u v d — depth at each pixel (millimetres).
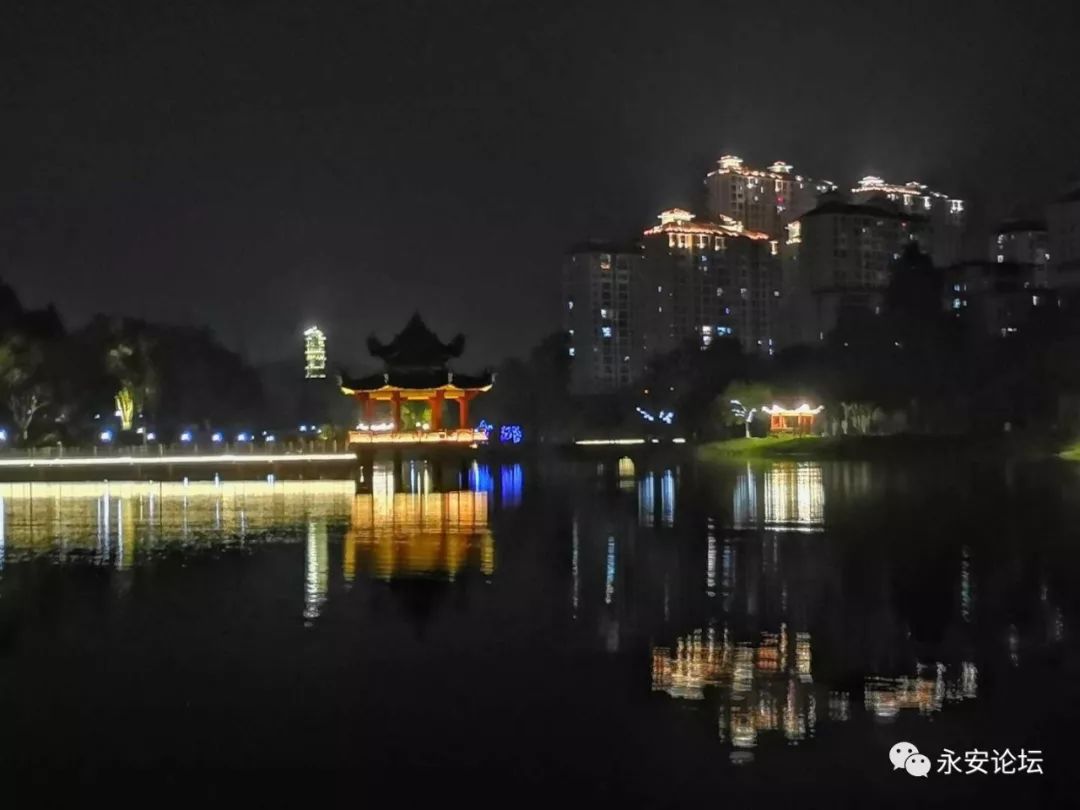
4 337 117750
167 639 32969
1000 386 130375
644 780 21078
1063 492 75750
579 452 163375
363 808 20234
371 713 25438
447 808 20125
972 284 181375
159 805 20484
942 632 31906
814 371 154375
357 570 45875
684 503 76688
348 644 32031
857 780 20859
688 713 24859
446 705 25922
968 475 95688
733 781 20953
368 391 102125
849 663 28594
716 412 166500
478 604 37781
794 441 141875
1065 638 30969
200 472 109312
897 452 127250
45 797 20859
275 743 23578
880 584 39969
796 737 23141
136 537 58938
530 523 65062
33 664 30094
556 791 20734
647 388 198125
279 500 85938
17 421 120375
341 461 112500
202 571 46062
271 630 34000
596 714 24938
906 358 138000
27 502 84312
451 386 101250
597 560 48094
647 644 31266
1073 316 132125
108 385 133375
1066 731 23156
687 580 42094
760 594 38688
